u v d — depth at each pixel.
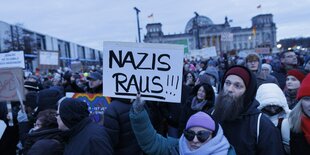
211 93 4.91
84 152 2.98
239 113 2.75
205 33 87.81
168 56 3.15
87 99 5.94
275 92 3.35
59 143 3.29
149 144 3.03
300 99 2.85
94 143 2.99
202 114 2.72
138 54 3.16
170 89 3.16
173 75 3.15
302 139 2.83
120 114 3.78
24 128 5.00
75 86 8.65
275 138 2.69
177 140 3.16
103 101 5.89
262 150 2.68
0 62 8.75
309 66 5.97
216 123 2.73
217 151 2.59
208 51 22.45
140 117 3.00
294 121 2.86
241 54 23.20
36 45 64.50
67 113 3.07
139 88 3.17
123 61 3.17
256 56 5.80
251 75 2.84
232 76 2.85
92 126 3.13
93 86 6.54
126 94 3.18
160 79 3.16
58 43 84.94
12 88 5.22
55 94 4.90
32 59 43.94
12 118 5.23
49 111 3.65
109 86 3.20
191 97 5.16
